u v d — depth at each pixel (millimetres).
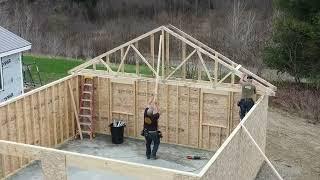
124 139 13383
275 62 20391
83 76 13547
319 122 15609
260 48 23531
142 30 34250
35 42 28344
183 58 12844
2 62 15266
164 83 12875
